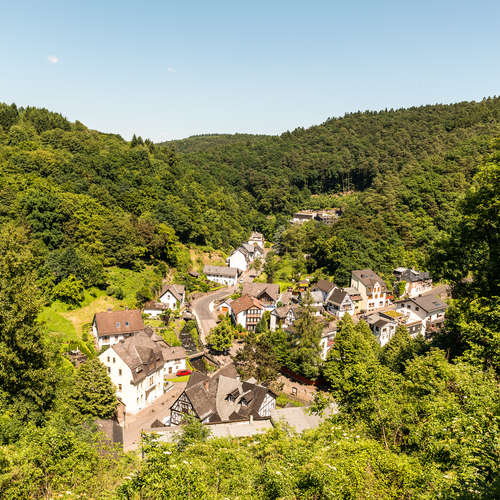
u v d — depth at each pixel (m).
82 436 25.73
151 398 49.66
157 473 14.59
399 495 12.73
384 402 17.91
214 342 63.38
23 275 27.73
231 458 19.28
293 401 48.00
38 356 27.00
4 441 22.55
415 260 95.38
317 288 86.12
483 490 10.54
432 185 111.62
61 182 88.75
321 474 13.66
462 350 26.30
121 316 60.00
